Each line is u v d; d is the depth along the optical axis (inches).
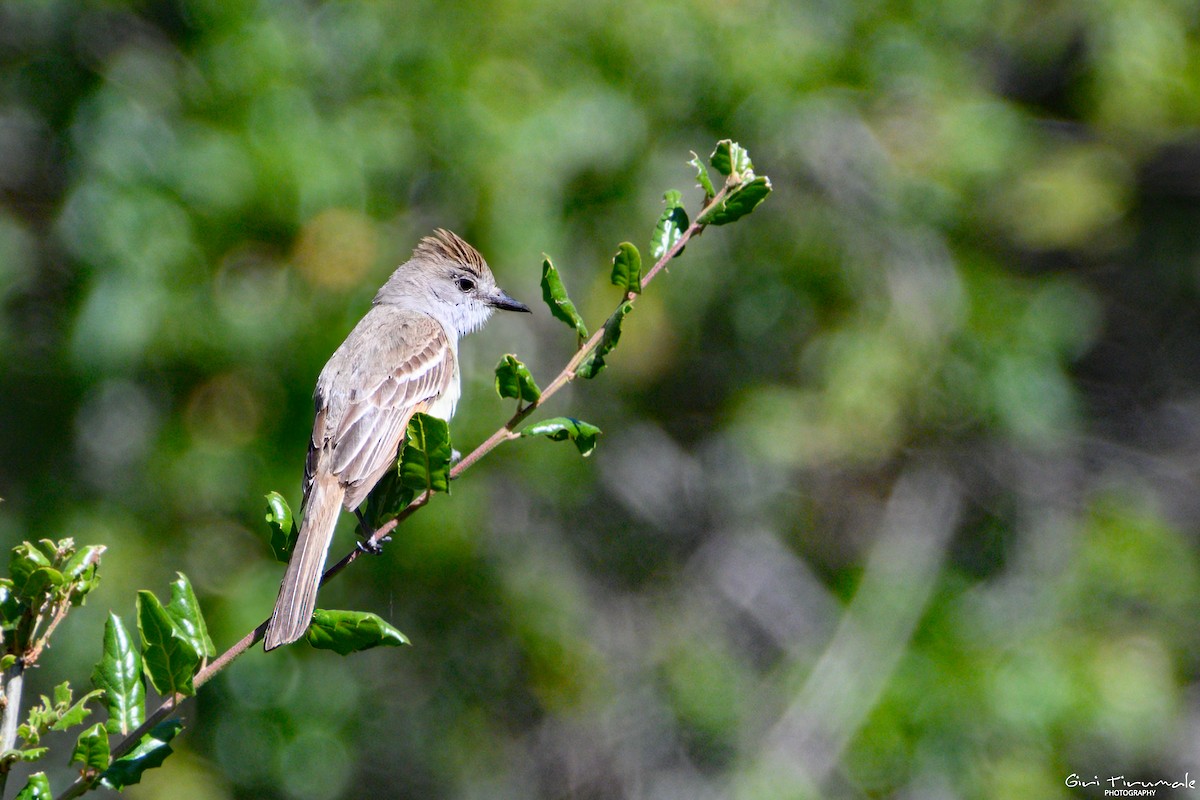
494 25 508.1
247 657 509.4
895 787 551.5
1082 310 644.1
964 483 638.5
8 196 545.3
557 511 606.2
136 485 504.4
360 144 487.8
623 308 226.4
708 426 637.3
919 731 559.5
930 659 579.5
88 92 522.3
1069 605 597.6
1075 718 556.4
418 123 494.0
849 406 581.9
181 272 478.0
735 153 230.7
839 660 586.9
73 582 196.5
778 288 600.7
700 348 621.6
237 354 481.1
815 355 605.6
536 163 493.0
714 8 542.3
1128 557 608.4
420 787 568.1
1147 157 688.4
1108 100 641.0
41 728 190.2
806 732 567.2
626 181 533.6
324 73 499.2
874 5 599.8
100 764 190.5
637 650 609.3
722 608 623.5
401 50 501.0
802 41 568.1
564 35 520.1
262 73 486.3
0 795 184.7
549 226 500.4
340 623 205.0
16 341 534.9
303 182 475.2
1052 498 645.3
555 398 557.6
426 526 514.9
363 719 561.6
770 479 639.1
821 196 601.9
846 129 592.4
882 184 594.6
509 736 581.9
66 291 532.7
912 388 595.5
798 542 645.9
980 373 593.6
